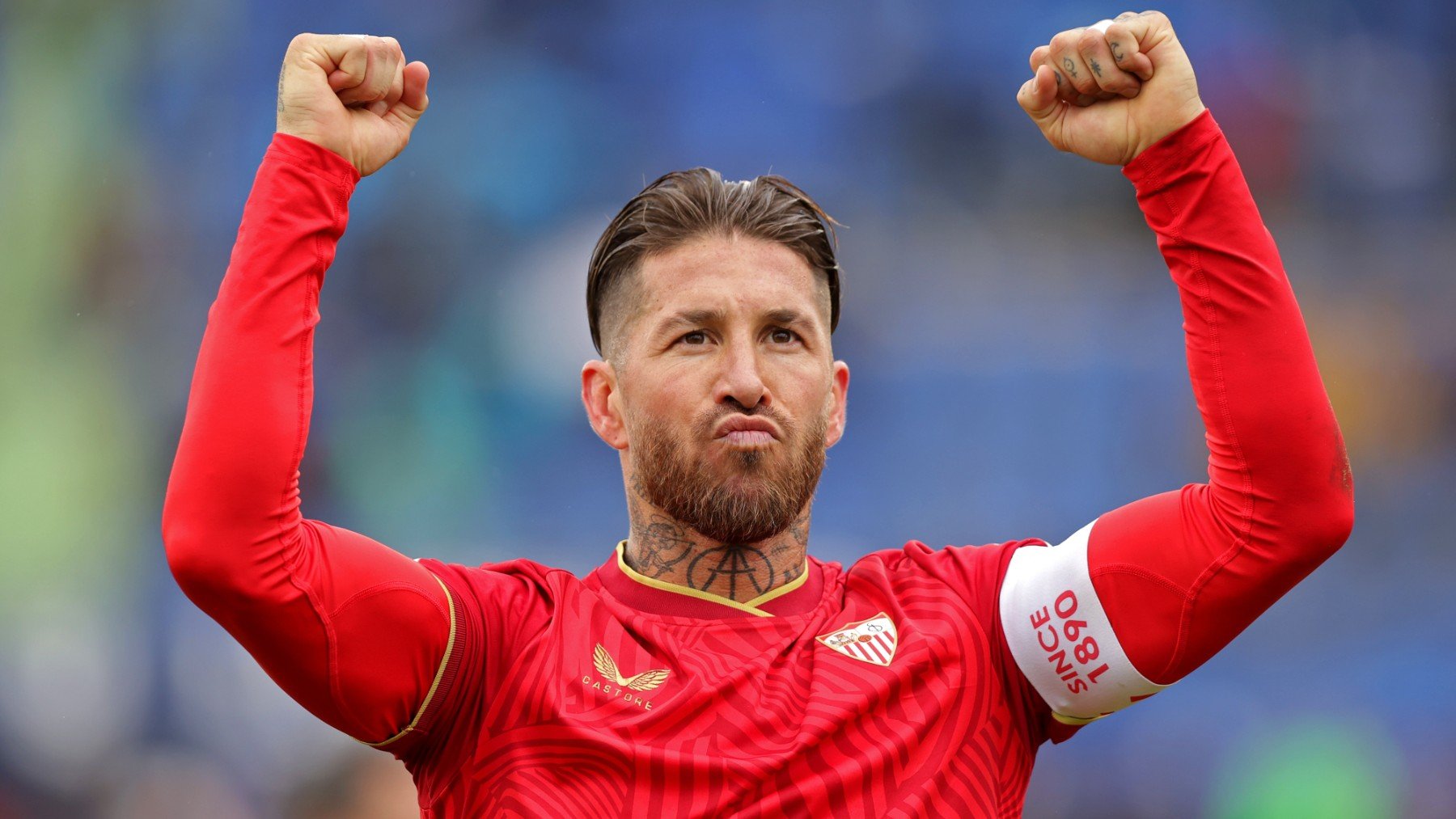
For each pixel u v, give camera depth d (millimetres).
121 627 39406
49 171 47688
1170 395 41156
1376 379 42969
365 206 46344
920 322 43875
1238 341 10281
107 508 43875
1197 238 10406
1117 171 45156
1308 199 45500
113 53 48438
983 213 46375
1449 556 39219
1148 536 10742
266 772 34969
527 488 43062
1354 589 38000
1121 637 10766
